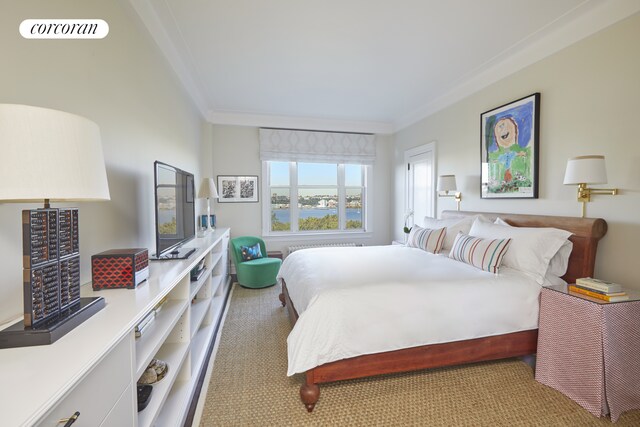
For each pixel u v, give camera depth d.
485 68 3.05
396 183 5.14
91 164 0.94
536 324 1.95
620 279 1.98
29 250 0.85
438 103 3.91
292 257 3.03
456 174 3.62
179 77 2.91
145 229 2.13
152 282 1.40
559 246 2.08
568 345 1.74
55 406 0.64
